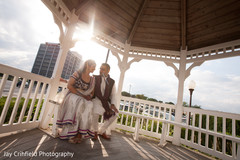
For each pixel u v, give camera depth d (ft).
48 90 8.09
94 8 10.39
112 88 7.66
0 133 5.42
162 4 10.52
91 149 5.71
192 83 10.96
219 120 11.99
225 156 7.37
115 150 6.18
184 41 11.30
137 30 12.29
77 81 6.39
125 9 10.96
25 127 6.69
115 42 12.29
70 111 5.85
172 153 7.60
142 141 9.18
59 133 6.63
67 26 8.87
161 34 12.00
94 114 6.96
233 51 9.30
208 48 10.46
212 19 9.76
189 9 10.23
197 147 8.71
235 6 8.55
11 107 8.81
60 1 7.68
